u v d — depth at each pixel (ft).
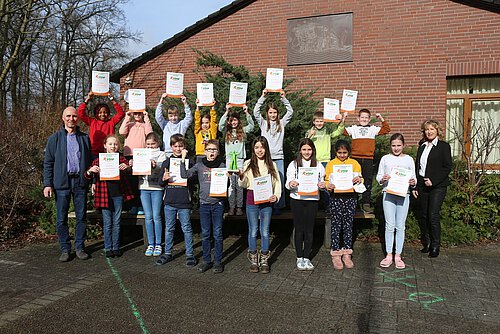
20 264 17.85
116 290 14.78
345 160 17.61
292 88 34.35
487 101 30.37
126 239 22.45
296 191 17.13
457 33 29.89
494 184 22.30
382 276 16.38
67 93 96.27
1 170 23.63
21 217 23.79
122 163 18.74
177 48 38.96
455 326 12.10
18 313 12.86
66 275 16.42
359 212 20.63
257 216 16.93
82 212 18.76
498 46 28.84
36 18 46.78
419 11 30.81
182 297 14.12
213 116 20.98
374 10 32.01
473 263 18.03
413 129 30.96
